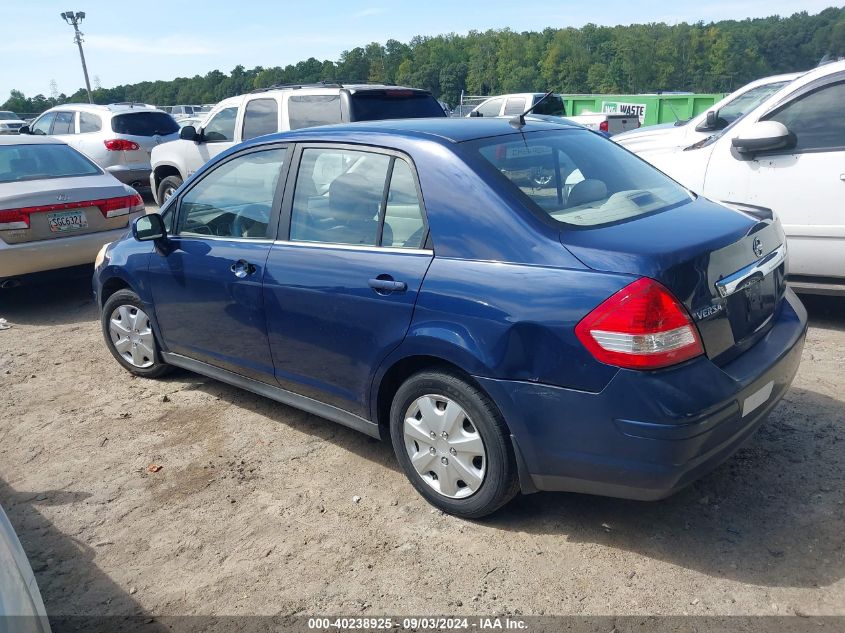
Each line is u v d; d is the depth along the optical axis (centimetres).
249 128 920
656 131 721
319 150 374
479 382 295
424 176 324
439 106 905
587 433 275
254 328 399
